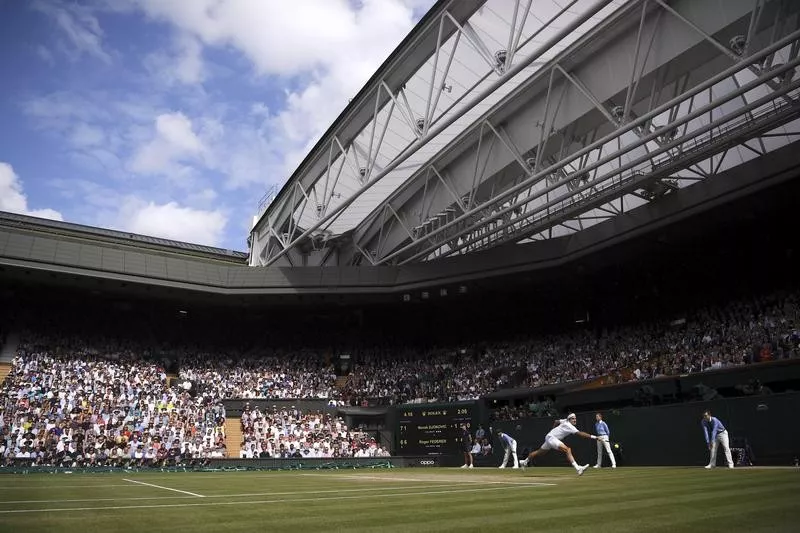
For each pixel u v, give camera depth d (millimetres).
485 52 26297
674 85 28250
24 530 5953
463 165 36719
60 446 33469
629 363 37812
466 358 49531
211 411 42219
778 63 27094
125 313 50750
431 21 27859
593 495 9320
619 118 29453
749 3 22203
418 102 32750
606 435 21938
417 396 45562
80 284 44250
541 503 8258
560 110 30297
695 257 42625
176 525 6363
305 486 14289
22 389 38281
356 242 48781
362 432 42688
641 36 25625
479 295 51344
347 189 40875
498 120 33062
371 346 54969
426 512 7375
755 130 28016
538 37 27312
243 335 55156
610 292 48562
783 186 32500
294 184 41312
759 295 39031
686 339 36938
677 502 7934
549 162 33750
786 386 26453
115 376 43125
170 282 44812
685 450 23328
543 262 42156
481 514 7094
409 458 39438
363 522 6492
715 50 24750
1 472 30328
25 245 40344
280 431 41094
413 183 40156
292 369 50438
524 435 32156
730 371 27750
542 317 52500
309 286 47125
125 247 49938
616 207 40562
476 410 39281
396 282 47188
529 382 42031
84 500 10078
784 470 14664
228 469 35469
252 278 47188
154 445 36188
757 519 6156
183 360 49031
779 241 39344
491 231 38406
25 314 46250
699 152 29781
